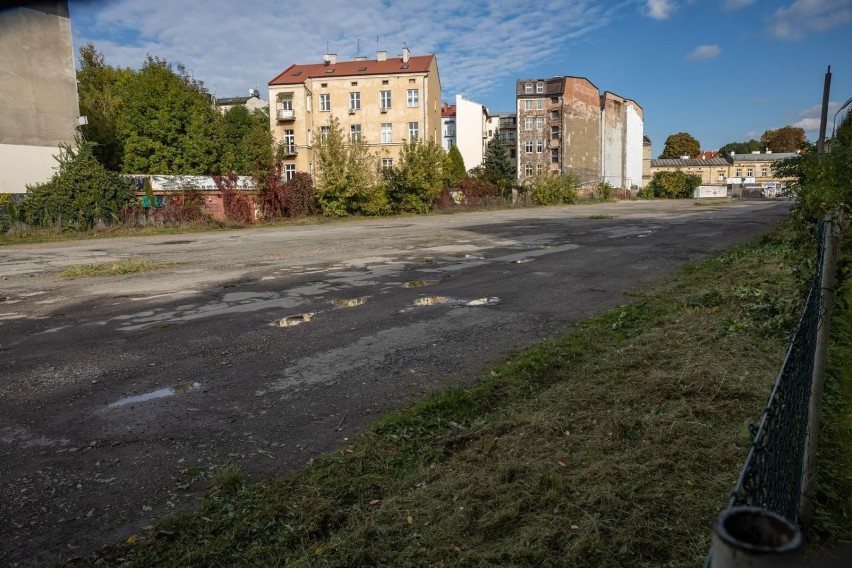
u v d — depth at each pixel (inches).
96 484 140.3
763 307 267.3
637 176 3676.2
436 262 524.7
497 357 237.1
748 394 169.6
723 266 450.3
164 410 187.5
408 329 285.7
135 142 1609.3
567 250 601.9
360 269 486.9
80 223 938.1
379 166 1397.6
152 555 111.3
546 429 153.9
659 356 213.5
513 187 1925.4
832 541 109.0
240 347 259.0
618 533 106.6
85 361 242.2
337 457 149.0
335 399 194.9
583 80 2984.7
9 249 737.6
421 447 154.9
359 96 2220.7
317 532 117.7
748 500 59.9
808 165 123.5
